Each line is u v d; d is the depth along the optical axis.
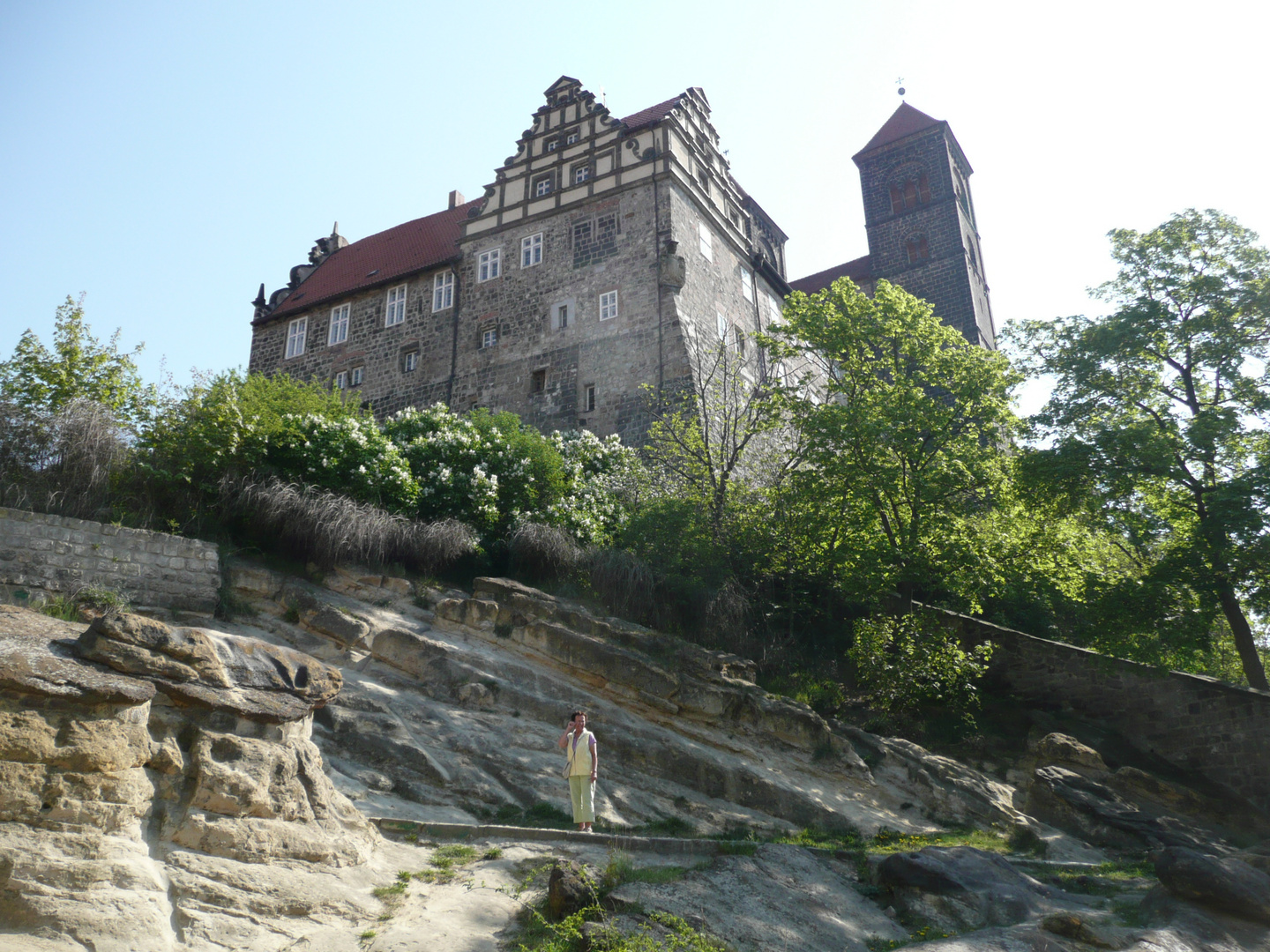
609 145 38.91
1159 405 24.78
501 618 17.84
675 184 37.16
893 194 59.78
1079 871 13.05
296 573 18.41
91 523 15.45
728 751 16.48
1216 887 9.91
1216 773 21.03
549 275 38.22
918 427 23.27
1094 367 24.53
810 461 24.44
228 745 8.52
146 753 7.87
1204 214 24.91
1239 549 21.39
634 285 35.97
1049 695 23.77
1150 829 15.98
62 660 7.62
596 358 35.66
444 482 22.91
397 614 17.89
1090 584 24.00
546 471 25.05
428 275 41.69
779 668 21.77
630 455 29.06
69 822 7.10
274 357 44.75
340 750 12.92
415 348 40.53
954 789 17.11
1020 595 28.25
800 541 24.08
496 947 7.64
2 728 7.02
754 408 28.08
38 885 6.57
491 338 38.66
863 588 22.22
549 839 10.40
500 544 22.42
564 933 7.62
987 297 62.75
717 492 25.78
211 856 7.79
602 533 24.16
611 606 20.55
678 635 20.70
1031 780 17.91
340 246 50.34
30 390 19.30
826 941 8.64
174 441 18.72
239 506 18.42
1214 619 22.42
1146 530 23.44
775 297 44.69
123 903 6.80
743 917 8.57
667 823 13.52
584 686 17.11
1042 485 23.72
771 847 10.67
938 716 22.20
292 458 20.36
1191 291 24.27
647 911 8.12
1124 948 8.65
